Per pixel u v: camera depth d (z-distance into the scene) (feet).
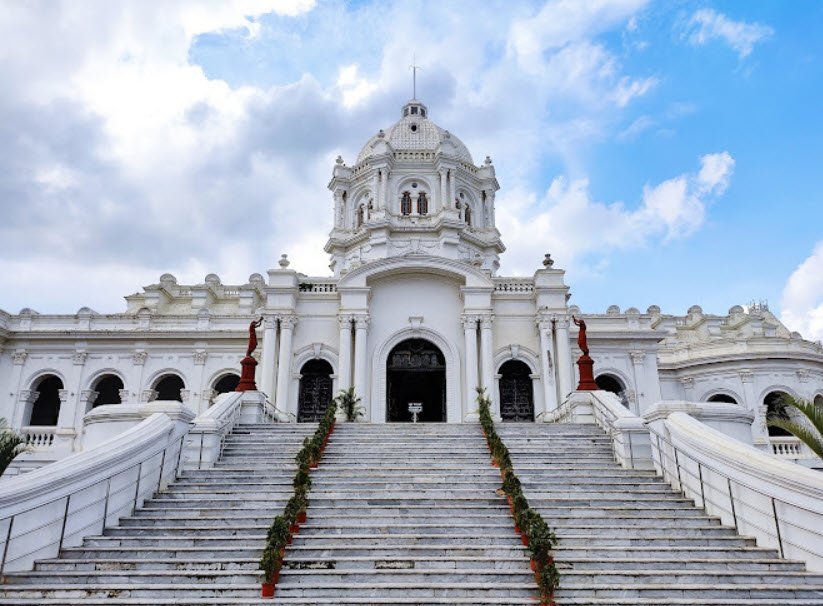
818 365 117.91
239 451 55.52
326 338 99.60
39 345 113.39
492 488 45.91
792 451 83.46
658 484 46.78
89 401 111.04
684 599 29.43
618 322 117.19
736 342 120.88
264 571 31.42
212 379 111.86
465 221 134.72
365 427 64.34
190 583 31.55
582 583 31.45
